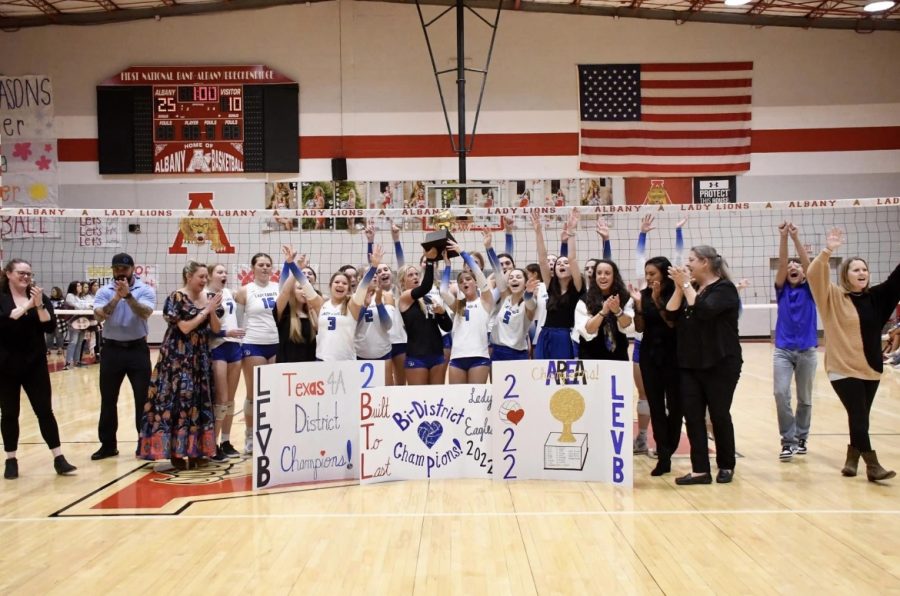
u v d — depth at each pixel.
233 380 7.47
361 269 8.46
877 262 18.73
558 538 4.75
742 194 20.11
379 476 6.27
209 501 5.76
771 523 5.03
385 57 19.97
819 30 20.05
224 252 19.61
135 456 7.55
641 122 20.06
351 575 4.13
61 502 5.78
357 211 8.17
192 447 6.65
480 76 20.05
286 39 19.94
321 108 20.00
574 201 20.03
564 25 20.03
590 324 6.36
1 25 19.73
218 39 19.94
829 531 4.84
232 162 19.81
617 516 5.22
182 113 19.81
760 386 12.46
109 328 7.40
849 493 5.78
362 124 20.00
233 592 3.91
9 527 5.13
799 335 7.00
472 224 16.98
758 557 4.37
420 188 19.97
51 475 6.73
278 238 19.55
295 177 19.94
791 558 4.34
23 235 19.70
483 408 6.43
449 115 19.98
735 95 20.09
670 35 20.05
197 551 4.58
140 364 7.46
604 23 20.00
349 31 19.95
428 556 4.43
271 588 3.96
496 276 7.36
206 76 19.81
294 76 19.97
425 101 20.00
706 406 6.24
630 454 6.05
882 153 20.19
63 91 19.88
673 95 20.09
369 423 6.24
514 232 17.94
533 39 20.03
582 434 6.23
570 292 7.06
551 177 20.05
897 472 6.40
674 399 6.41
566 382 6.25
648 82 20.08
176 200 19.84
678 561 4.31
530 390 6.31
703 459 6.12
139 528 5.08
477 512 5.34
